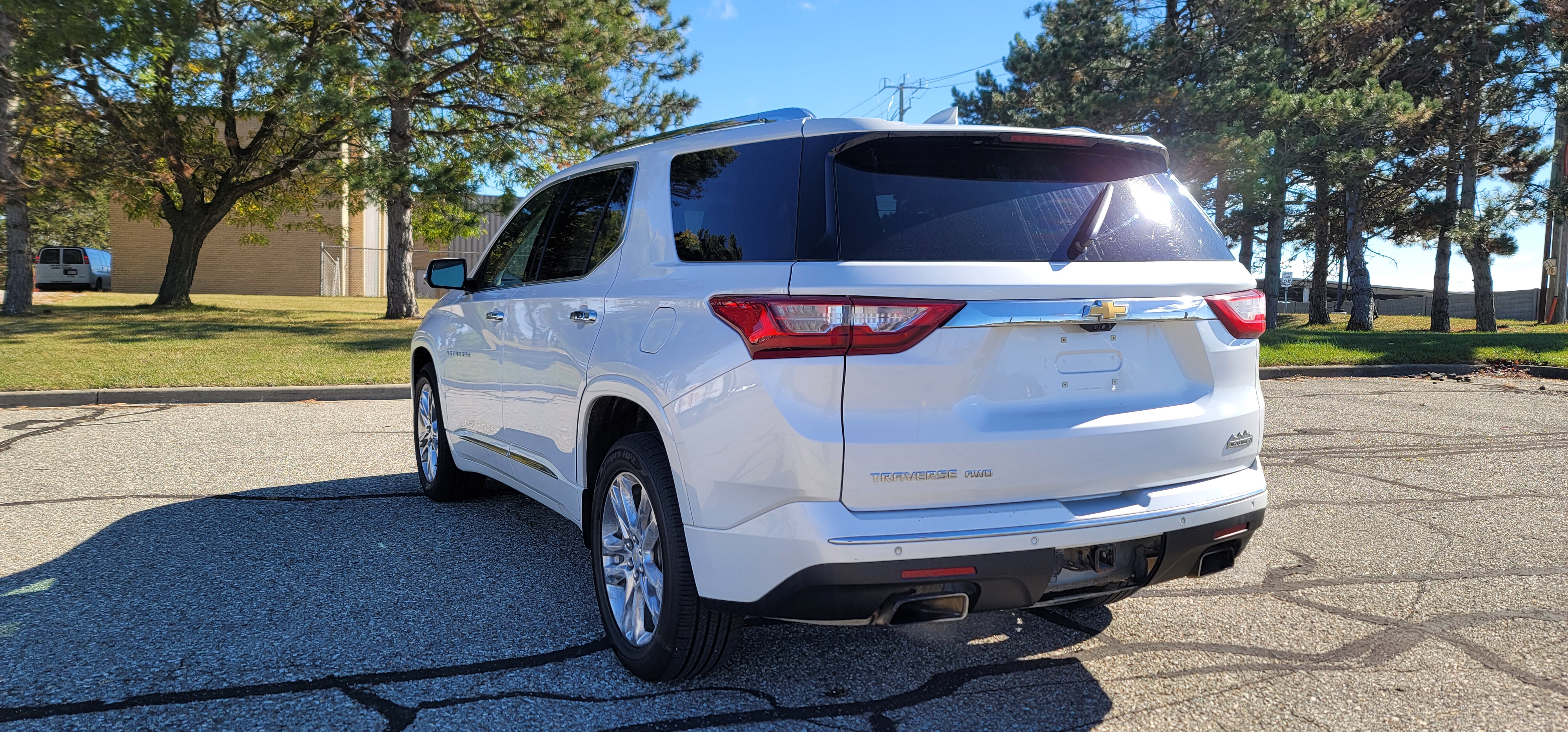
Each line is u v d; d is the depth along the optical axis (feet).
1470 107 83.66
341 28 62.80
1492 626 12.09
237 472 20.97
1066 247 9.36
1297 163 74.74
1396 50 83.76
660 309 10.21
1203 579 14.03
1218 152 70.69
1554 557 15.06
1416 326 101.86
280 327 58.44
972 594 8.85
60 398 31.14
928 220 9.11
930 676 10.61
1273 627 12.10
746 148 10.12
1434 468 22.20
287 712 9.55
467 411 16.25
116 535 15.84
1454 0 85.05
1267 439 26.30
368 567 14.30
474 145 65.00
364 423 28.17
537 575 14.01
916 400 8.59
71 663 10.61
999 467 8.75
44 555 14.66
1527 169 87.15
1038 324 8.93
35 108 58.54
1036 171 9.91
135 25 51.44
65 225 186.70
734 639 9.86
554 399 12.57
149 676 10.32
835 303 8.52
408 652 11.13
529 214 15.35
